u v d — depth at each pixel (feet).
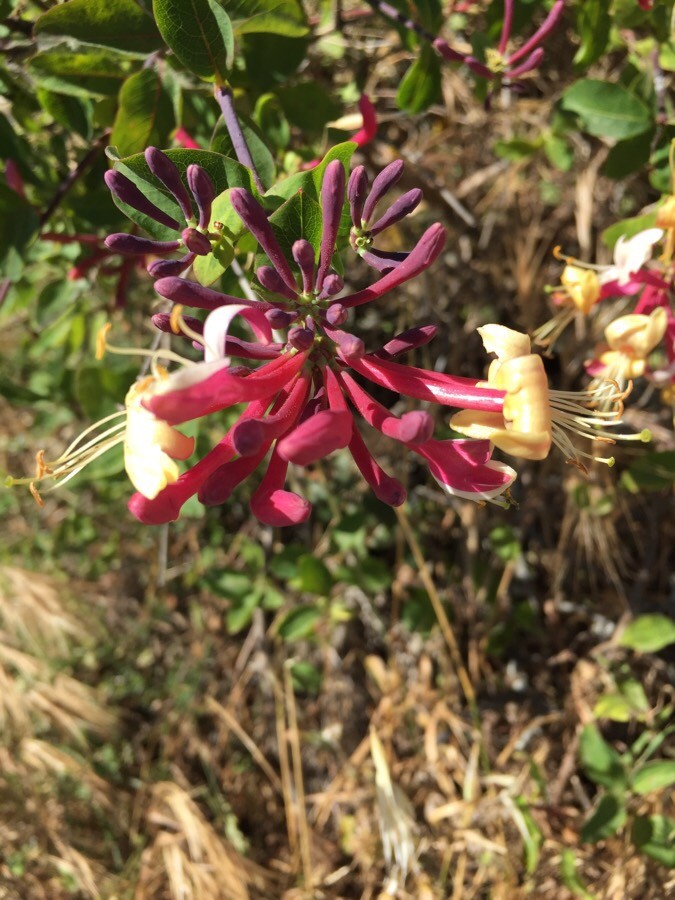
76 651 1.43
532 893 1.11
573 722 1.25
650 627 1.14
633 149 0.83
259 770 1.36
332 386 0.48
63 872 1.30
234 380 0.46
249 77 0.76
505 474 0.49
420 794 1.23
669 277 0.73
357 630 1.34
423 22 0.83
